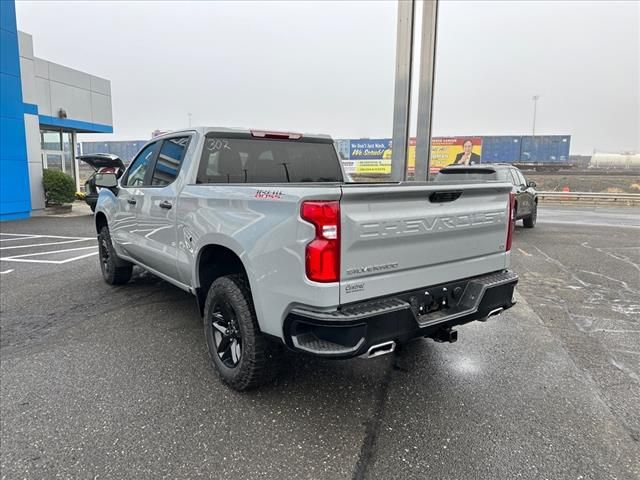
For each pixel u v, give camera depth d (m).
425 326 2.78
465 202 3.13
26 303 5.39
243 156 4.21
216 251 3.53
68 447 2.63
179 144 4.22
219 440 2.70
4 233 11.27
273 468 2.45
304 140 4.67
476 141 40.22
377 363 3.77
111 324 4.66
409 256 2.79
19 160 14.16
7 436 2.74
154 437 2.73
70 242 9.93
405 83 8.52
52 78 18.20
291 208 2.58
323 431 2.79
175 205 3.90
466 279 3.22
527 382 3.44
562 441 2.70
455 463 2.49
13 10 13.58
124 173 5.35
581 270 7.42
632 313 5.16
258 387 3.25
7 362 3.77
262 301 2.82
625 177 40.91
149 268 4.86
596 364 3.77
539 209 21.36
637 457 2.55
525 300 5.67
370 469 2.45
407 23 8.37
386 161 38.41
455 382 3.44
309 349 2.55
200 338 4.29
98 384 3.39
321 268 2.45
